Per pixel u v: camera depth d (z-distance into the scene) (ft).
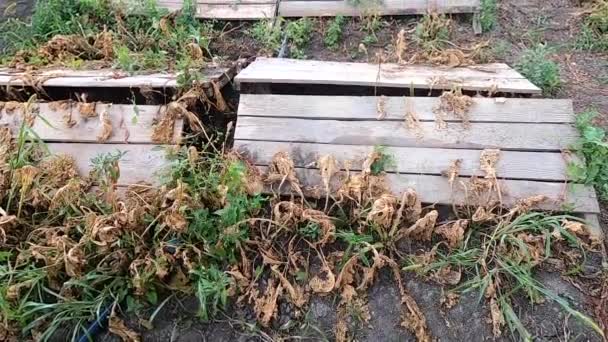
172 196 10.19
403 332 9.65
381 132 11.32
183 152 11.22
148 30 15.20
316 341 9.68
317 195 10.78
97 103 12.15
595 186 10.91
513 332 9.40
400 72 12.67
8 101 12.74
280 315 9.91
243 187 10.50
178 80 11.89
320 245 10.32
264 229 10.46
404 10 15.21
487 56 13.78
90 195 10.89
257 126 11.59
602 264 10.01
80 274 9.84
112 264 9.94
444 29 14.57
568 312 9.53
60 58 14.44
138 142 11.66
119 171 11.07
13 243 10.50
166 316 9.92
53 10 15.58
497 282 9.73
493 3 15.07
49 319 9.71
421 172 10.87
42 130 12.05
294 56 14.56
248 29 15.53
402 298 9.78
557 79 13.04
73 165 11.57
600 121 12.26
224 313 9.93
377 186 10.66
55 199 10.64
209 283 9.61
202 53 14.65
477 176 10.77
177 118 11.62
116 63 13.57
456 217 10.56
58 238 9.96
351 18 15.37
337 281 9.86
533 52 13.58
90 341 9.64
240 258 10.25
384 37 14.94
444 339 9.54
